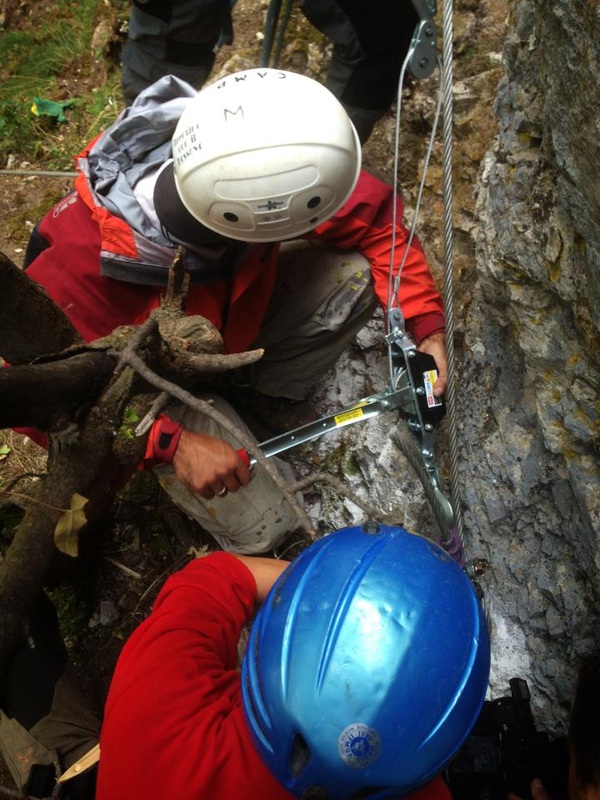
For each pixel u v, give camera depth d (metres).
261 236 1.70
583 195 1.36
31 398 1.28
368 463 2.18
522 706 1.57
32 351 1.59
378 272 1.99
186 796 1.08
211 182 1.59
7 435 2.47
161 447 1.62
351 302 2.05
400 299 1.96
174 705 1.13
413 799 1.16
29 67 3.24
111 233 1.69
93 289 1.79
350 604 1.07
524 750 1.52
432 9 1.59
